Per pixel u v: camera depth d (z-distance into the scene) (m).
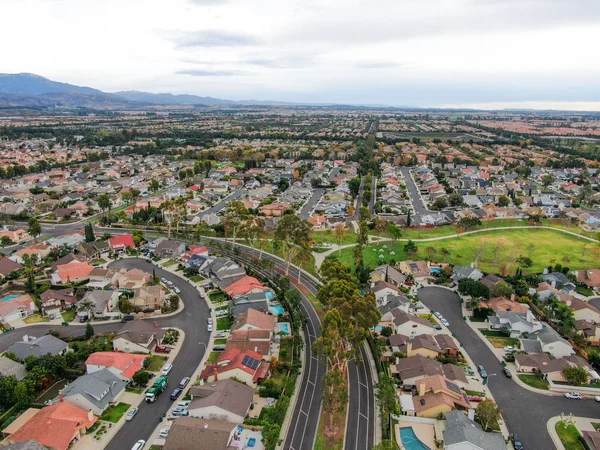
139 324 101.06
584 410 79.81
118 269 137.00
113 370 84.38
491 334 105.44
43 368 83.75
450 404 76.44
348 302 90.94
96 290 121.25
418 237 178.00
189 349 96.94
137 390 82.50
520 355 93.62
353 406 80.00
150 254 155.88
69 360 88.19
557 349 96.00
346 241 172.62
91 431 71.50
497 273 138.75
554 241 173.25
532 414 78.44
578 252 160.00
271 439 66.38
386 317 109.94
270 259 154.00
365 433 73.19
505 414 78.19
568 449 70.56
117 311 113.38
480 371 90.00
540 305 115.94
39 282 131.38
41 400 79.81
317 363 93.19
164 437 70.44
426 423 75.44
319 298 103.31
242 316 104.50
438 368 86.88
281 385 84.44
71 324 108.31
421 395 80.50
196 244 166.38
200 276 137.75
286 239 142.88
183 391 82.44
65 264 134.50
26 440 63.94
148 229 186.62
